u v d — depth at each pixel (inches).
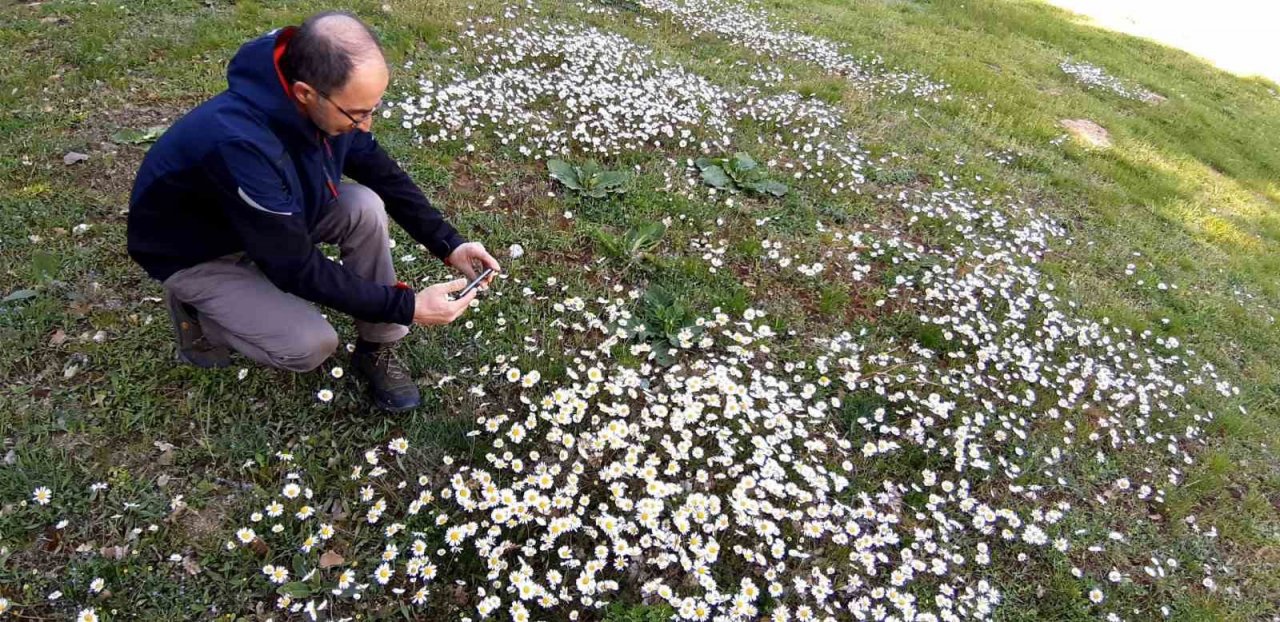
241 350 97.2
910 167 220.4
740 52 287.9
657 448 114.7
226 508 96.9
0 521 90.1
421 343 123.6
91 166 149.3
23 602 84.0
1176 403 154.6
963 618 103.1
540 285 142.4
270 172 78.2
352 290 86.3
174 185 79.7
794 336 145.0
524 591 89.2
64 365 110.2
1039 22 488.1
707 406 124.6
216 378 110.7
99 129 160.7
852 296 160.2
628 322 134.6
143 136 158.4
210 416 105.7
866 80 294.4
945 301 162.2
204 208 83.5
